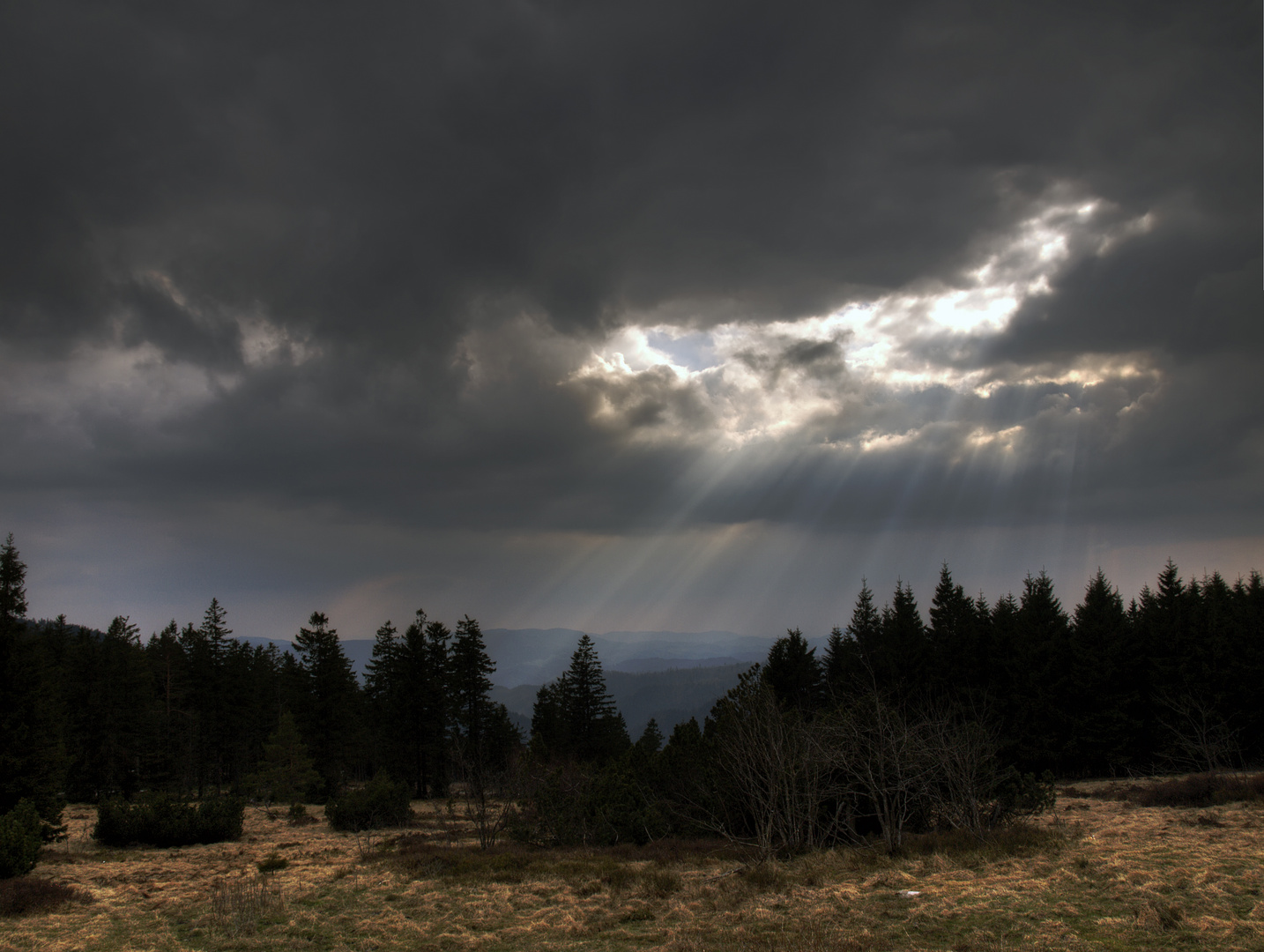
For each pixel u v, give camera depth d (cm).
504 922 1232
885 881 1280
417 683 5519
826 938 973
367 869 1806
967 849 1494
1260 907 926
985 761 1883
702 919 1148
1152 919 910
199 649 5809
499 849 2084
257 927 1259
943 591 5250
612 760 2834
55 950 1126
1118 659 4066
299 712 5469
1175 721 3744
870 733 1823
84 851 2422
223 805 2852
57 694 2744
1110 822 1806
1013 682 4200
